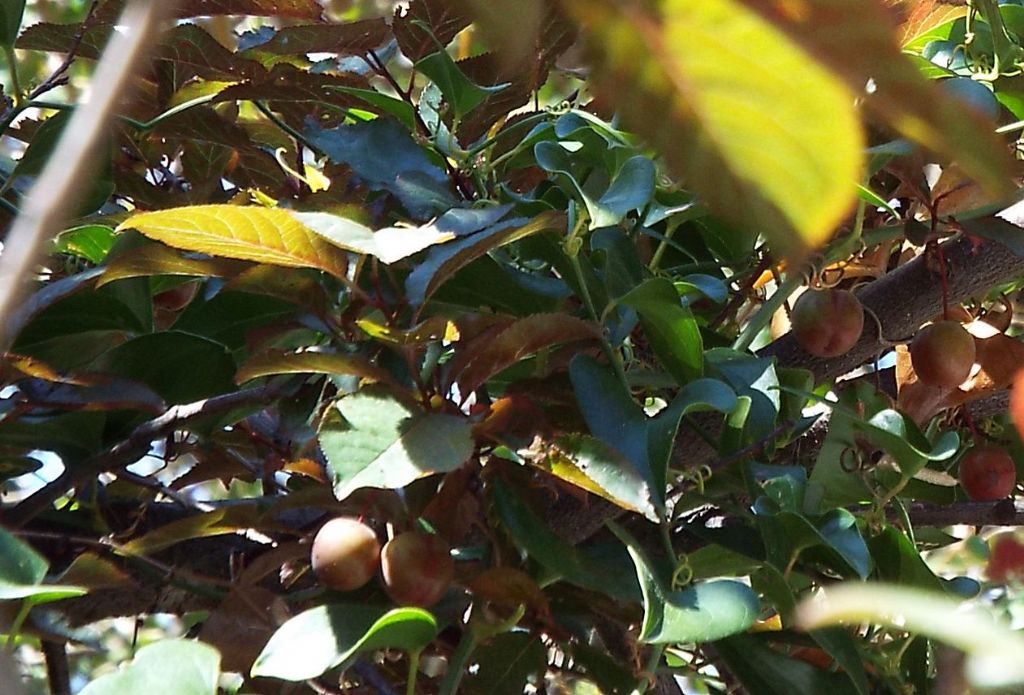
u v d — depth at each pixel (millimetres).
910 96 741
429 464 1478
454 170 1658
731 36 713
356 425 1485
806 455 1692
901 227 1657
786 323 1767
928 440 1667
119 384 1571
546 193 1645
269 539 1619
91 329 1617
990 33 1736
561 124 1627
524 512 1526
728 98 732
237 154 1743
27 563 1459
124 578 1512
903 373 1689
